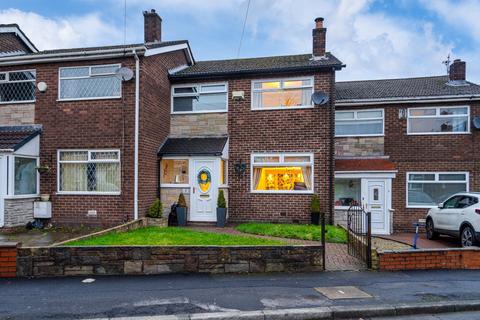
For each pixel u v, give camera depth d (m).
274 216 12.67
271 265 7.10
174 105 13.91
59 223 11.46
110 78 11.76
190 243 7.88
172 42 14.40
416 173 14.49
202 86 13.71
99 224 11.33
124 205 11.25
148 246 6.99
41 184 11.67
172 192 12.53
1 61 11.91
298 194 12.53
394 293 5.84
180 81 13.77
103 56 11.46
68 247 6.89
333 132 12.49
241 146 13.12
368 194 13.64
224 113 13.36
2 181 10.46
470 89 14.79
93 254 6.91
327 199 12.34
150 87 12.06
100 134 11.55
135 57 11.40
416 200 14.44
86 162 11.67
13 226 10.50
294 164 12.70
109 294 5.75
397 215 14.41
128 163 11.31
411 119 14.75
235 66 14.55
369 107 14.95
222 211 11.88
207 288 6.06
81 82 11.89
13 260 6.79
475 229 9.56
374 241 10.60
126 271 6.93
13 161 10.65
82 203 11.48
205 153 12.07
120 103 11.48
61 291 5.90
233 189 13.02
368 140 14.88
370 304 5.35
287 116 12.82
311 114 12.62
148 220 11.21
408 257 7.32
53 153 11.74
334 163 13.30
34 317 4.83
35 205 11.31
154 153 12.35
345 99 14.91
